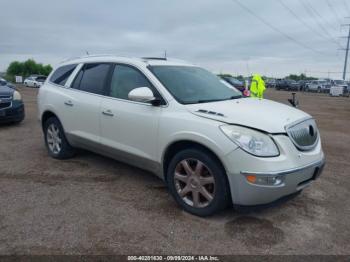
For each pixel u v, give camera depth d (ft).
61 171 16.37
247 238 10.47
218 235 10.59
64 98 16.90
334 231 11.07
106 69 15.46
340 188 14.99
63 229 10.73
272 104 13.60
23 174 15.85
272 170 10.19
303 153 11.15
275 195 10.50
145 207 12.49
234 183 10.55
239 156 10.32
